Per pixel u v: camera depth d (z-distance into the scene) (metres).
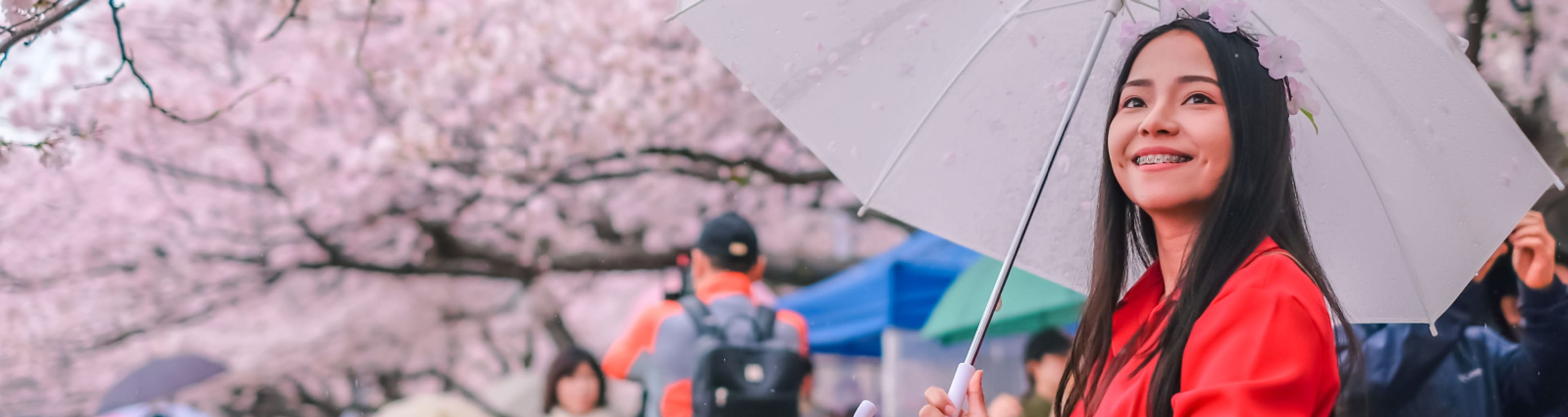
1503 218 1.71
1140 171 1.47
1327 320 1.29
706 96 10.23
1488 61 7.29
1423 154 1.66
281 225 10.39
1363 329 3.07
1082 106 1.77
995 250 1.83
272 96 10.02
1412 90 1.62
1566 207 3.97
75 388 10.75
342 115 10.23
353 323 11.43
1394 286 1.73
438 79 9.93
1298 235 1.41
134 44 9.93
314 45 9.91
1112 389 1.45
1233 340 1.28
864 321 6.13
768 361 4.16
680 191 10.75
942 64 1.82
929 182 1.84
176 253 10.48
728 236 4.28
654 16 10.08
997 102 1.81
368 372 11.53
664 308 4.22
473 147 10.32
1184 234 1.47
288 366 11.07
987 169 1.82
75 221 10.28
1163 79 1.46
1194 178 1.42
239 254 10.46
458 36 9.95
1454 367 2.97
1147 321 1.46
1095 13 1.75
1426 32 1.60
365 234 10.50
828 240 12.38
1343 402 2.91
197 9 9.88
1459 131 1.65
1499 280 3.02
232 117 10.05
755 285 6.54
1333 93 1.62
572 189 10.52
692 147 10.41
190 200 10.37
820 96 1.86
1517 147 1.69
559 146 10.08
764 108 10.34
